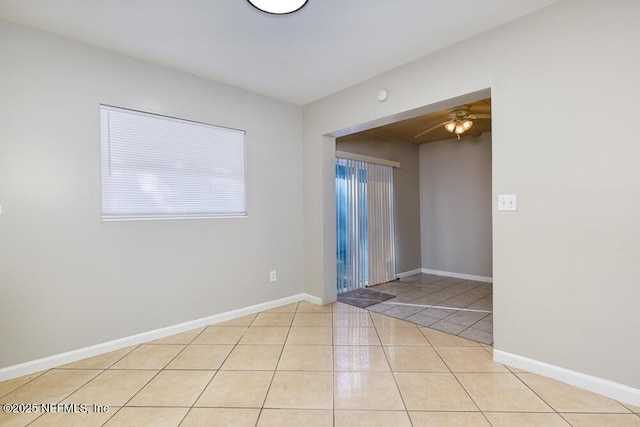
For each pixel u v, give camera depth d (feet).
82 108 8.19
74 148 8.07
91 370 7.57
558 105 6.80
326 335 9.60
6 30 7.23
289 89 11.43
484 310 12.04
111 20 7.27
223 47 8.50
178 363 7.89
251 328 10.19
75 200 8.07
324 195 12.53
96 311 8.38
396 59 9.23
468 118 12.35
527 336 7.33
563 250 6.79
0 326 7.12
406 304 12.83
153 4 6.70
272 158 12.23
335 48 8.59
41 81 7.63
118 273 8.74
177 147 9.86
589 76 6.42
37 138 7.57
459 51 8.30
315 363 7.84
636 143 5.96
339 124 11.58
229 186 11.04
